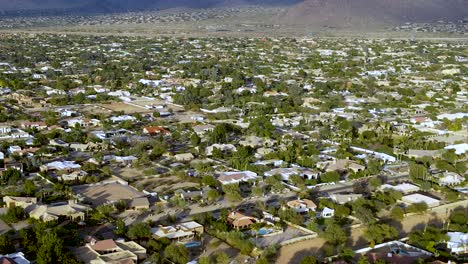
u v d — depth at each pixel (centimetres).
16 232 18325
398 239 18588
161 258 16712
